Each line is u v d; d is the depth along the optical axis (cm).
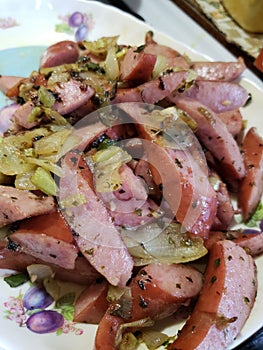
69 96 22
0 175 20
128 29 29
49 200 19
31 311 19
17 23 29
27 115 22
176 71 23
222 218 22
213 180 22
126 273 19
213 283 19
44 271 20
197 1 33
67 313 19
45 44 28
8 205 18
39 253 19
